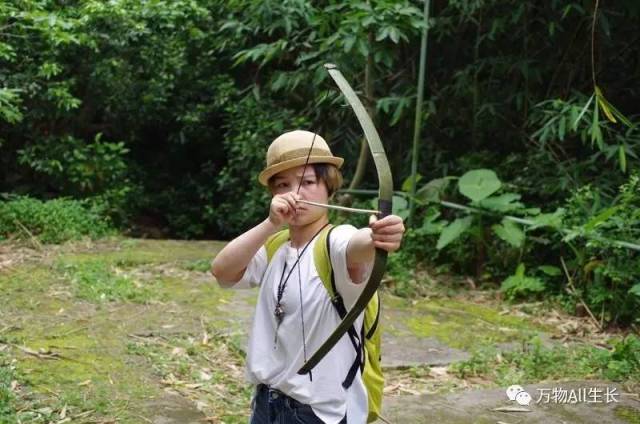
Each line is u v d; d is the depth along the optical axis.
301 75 6.83
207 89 8.65
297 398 1.86
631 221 4.78
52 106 7.37
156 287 5.02
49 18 5.82
